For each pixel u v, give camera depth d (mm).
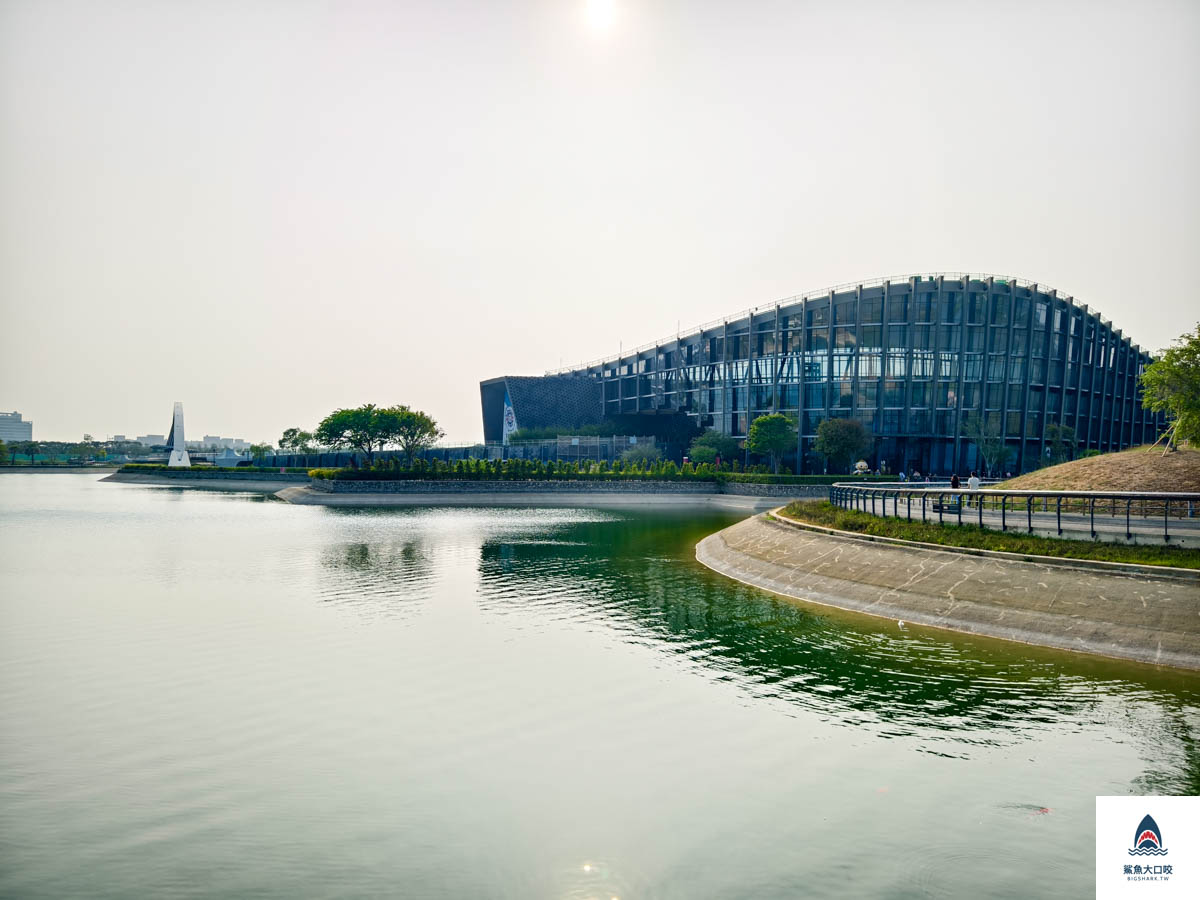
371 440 125312
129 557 44625
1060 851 12789
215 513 78625
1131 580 24688
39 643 25156
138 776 15594
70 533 58188
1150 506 38312
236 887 11812
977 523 33500
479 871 12273
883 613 29234
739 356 125000
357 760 16375
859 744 17125
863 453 104750
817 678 21641
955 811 14148
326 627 27406
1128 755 16344
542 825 13703
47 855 12703
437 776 15648
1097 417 124438
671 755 16672
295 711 19156
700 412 132250
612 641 25609
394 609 30453
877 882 11922
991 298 108812
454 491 96750
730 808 14336
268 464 182500
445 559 44094
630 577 38156
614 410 162625
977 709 19078
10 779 15430
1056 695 19875
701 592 34250
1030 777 15406
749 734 17750
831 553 35844
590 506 88375
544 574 38906
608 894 11586
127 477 177875
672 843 13094
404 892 11688
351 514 77188
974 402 109938
